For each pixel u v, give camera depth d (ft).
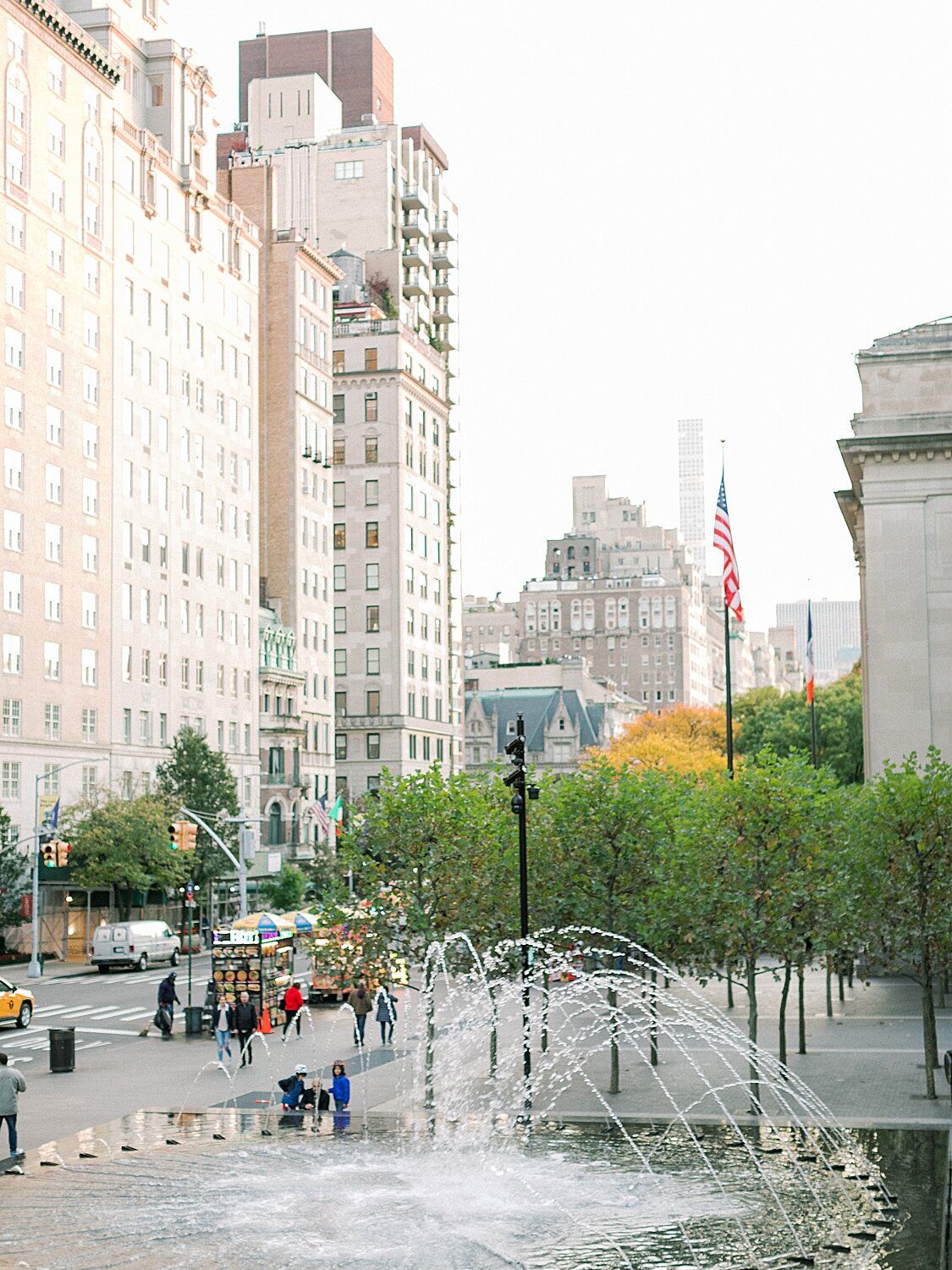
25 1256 70.90
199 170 342.03
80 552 282.15
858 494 221.46
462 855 119.75
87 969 242.17
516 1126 100.53
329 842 326.44
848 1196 80.02
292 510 384.06
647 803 122.42
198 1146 95.30
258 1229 74.84
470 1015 147.23
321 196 479.82
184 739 291.17
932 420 199.52
